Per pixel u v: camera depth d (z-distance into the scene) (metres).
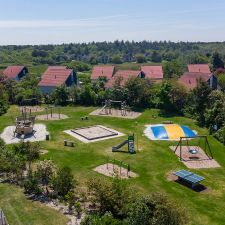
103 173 36.06
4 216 26.03
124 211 25.84
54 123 56.72
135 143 46.12
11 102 74.38
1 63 154.88
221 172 36.84
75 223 25.84
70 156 41.28
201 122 56.00
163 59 192.38
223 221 26.86
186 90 63.94
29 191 31.03
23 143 38.03
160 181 34.31
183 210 23.00
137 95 68.00
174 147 44.53
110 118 60.06
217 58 123.25
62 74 84.81
